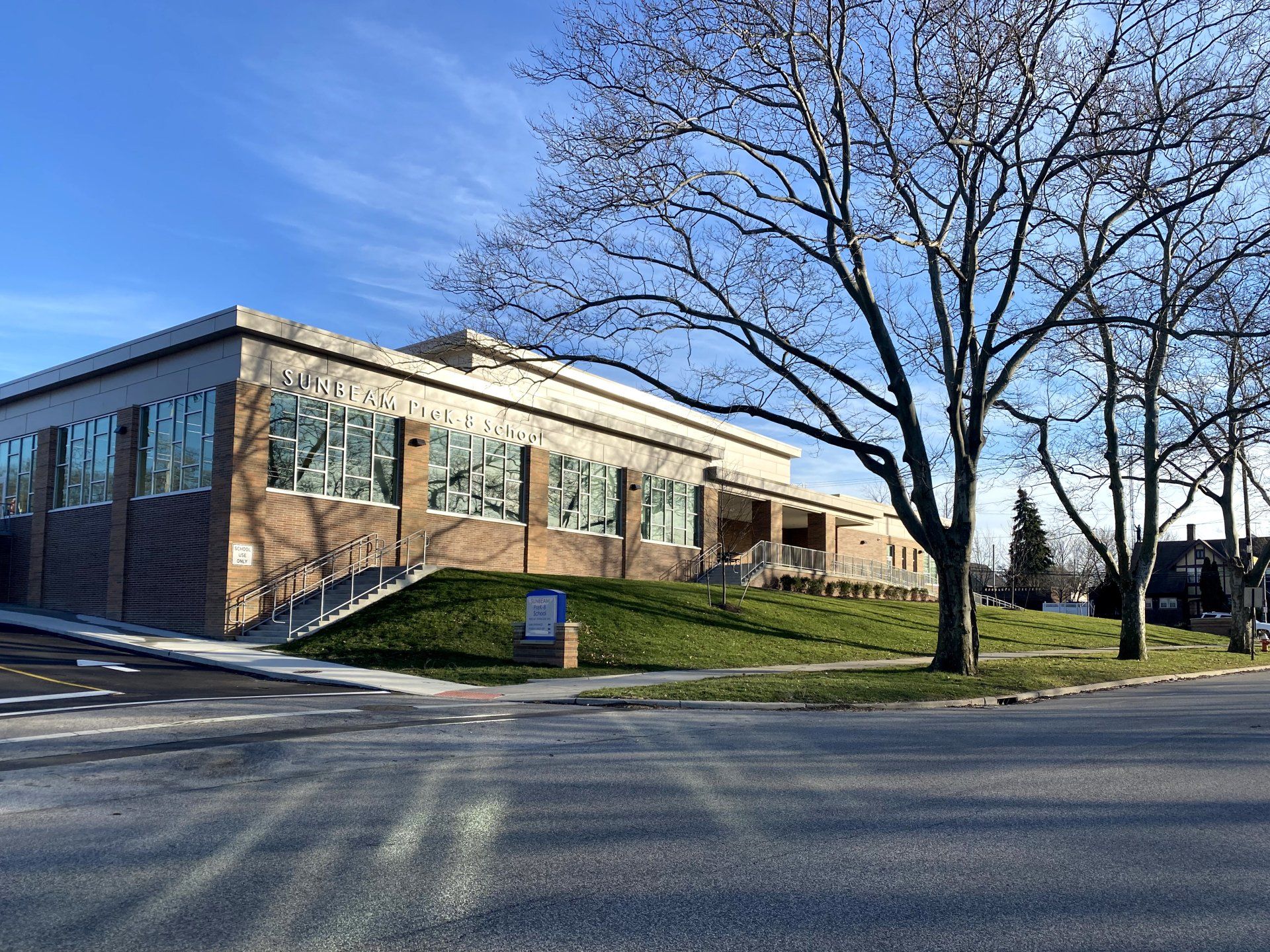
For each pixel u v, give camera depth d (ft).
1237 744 37.58
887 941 15.17
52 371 105.81
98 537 99.45
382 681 62.28
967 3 61.62
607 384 151.94
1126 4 59.16
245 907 16.75
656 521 145.07
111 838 21.74
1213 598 259.60
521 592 94.43
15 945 14.97
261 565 87.81
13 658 64.49
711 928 15.71
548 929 15.65
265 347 89.81
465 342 73.41
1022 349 71.82
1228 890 17.88
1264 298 87.45
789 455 199.62
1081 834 22.08
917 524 71.20
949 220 71.77
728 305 71.05
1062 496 99.04
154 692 53.42
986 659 88.07
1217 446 118.52
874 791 27.14
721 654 85.76
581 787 27.53
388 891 17.67
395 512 103.09
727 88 65.82
